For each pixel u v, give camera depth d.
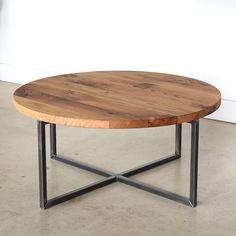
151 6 3.83
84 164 2.78
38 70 4.63
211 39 3.62
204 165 2.85
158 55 3.89
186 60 3.77
